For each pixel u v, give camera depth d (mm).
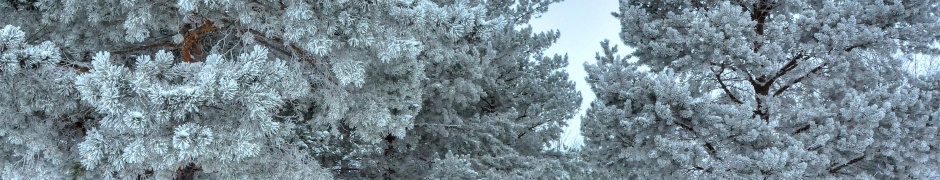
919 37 6992
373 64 5977
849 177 7258
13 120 4469
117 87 3521
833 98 7359
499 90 9797
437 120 8398
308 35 4523
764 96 7570
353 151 8938
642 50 7781
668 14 7438
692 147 6434
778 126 7164
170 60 3908
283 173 5453
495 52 8195
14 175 4707
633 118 6695
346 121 5980
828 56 6938
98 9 4500
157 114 3607
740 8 6906
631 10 7691
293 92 5012
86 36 4973
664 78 6426
